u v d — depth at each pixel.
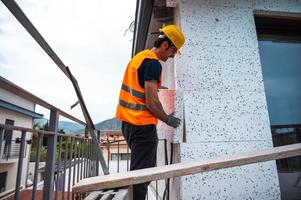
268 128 2.12
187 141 1.99
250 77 2.20
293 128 2.37
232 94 2.14
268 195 1.96
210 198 1.89
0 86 0.84
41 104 1.28
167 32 1.77
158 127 2.48
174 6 2.33
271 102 2.39
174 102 1.91
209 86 2.12
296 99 2.45
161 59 1.83
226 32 2.27
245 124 2.09
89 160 2.92
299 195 2.18
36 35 0.99
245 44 2.27
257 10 2.39
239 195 1.93
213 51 2.20
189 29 2.22
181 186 1.91
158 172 0.89
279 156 1.03
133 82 1.62
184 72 2.13
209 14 2.29
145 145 1.54
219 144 2.01
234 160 0.98
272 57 2.51
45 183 1.42
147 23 2.70
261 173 1.99
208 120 2.05
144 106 1.59
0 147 0.92
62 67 1.37
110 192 0.97
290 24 2.60
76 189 0.80
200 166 0.94
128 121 1.59
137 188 1.43
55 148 1.49
